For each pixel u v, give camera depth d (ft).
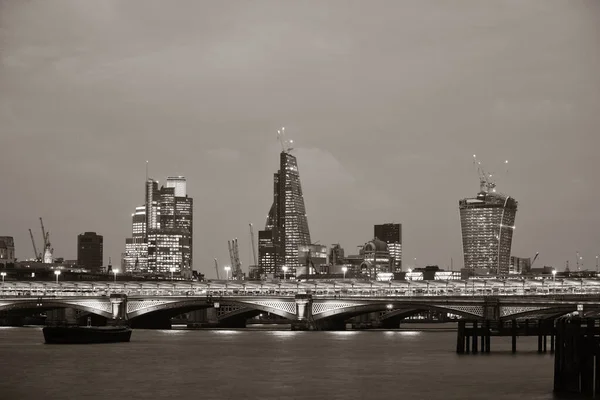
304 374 514.27
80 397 424.46
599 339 372.79
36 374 518.78
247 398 419.13
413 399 411.13
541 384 453.17
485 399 407.23
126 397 424.05
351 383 470.80
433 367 543.80
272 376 506.07
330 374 514.27
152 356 645.92
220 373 523.29
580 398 374.43
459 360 590.96
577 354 374.22
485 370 520.83
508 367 535.60
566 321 388.16
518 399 405.18
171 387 458.09
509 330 650.84
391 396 421.18
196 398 419.74
